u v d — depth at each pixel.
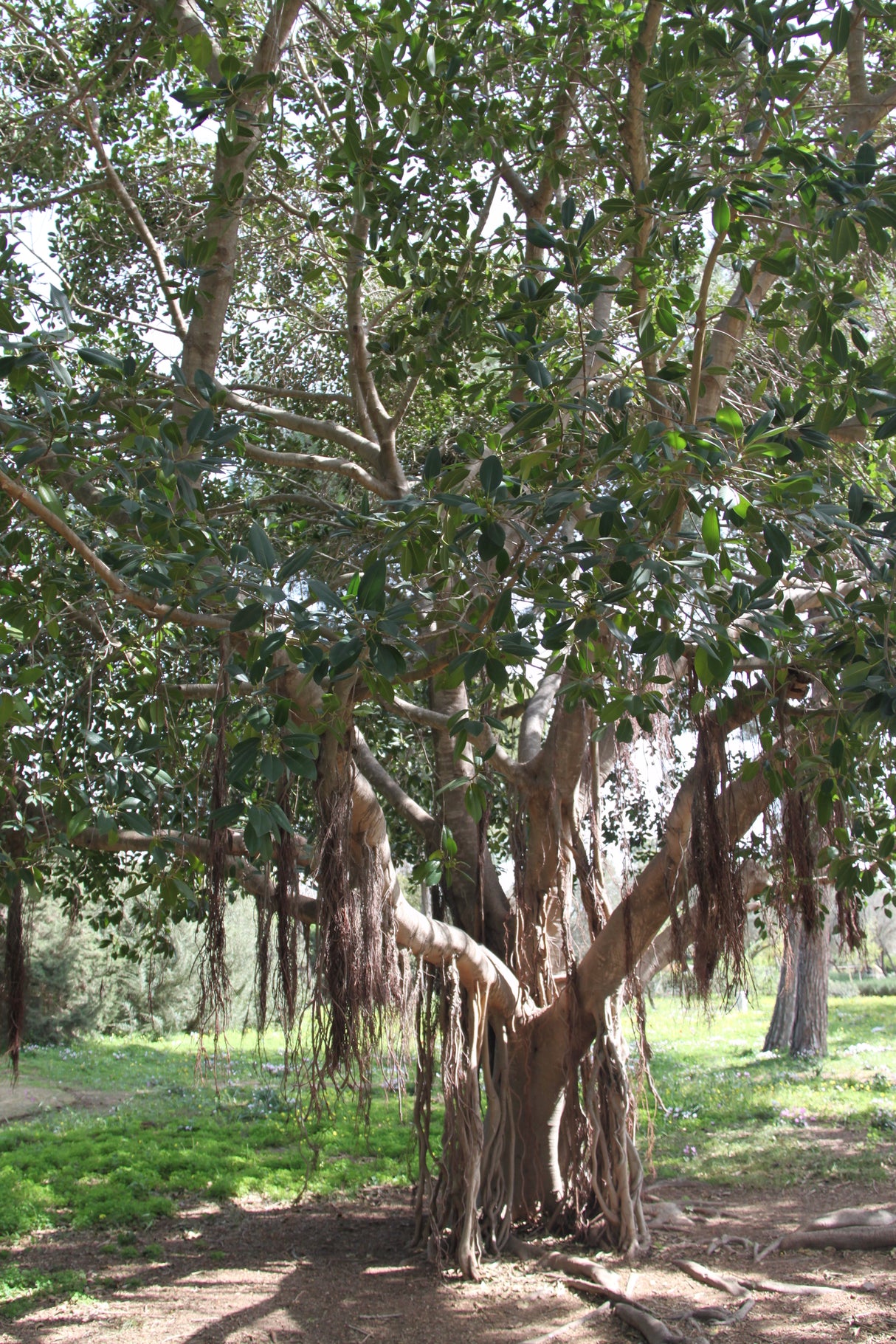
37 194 7.64
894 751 4.58
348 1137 10.81
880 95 5.54
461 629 3.47
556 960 7.23
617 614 3.31
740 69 4.18
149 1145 10.64
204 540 3.51
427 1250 6.70
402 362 6.63
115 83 6.19
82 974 21.86
